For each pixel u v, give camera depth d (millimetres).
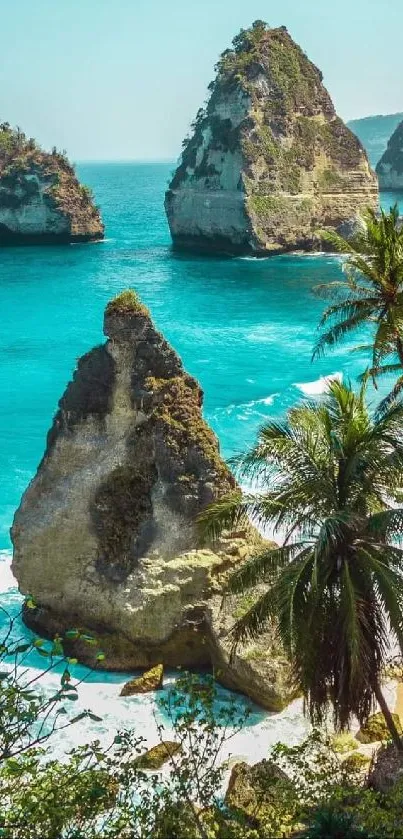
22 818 14484
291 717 26406
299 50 153875
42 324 86750
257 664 26922
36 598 31750
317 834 16531
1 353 74438
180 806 16375
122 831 16703
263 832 16906
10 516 41562
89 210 158000
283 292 105312
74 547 31594
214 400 59219
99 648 30250
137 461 32062
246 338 79750
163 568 30406
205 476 31266
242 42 148875
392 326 29188
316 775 19031
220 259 135875
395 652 28188
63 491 32281
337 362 70438
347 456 20688
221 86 141625
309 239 141250
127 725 26203
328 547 19375
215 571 30531
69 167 157875
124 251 146250
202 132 143250
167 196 149375
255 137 137500
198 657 30188
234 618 28750
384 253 28453
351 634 19172
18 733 13164
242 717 26359
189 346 76250
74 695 12734
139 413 32094
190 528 31047
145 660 30062
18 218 152500
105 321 32344
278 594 20031
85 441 32594
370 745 24688
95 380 32531
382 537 20766
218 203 138875
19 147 157000
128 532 31359
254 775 20719
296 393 60562
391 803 17922
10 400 60500
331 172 147750
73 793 15945
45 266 127312
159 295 102875
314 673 20484
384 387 60375
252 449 21688
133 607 29938
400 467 20141
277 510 20844
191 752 18375
